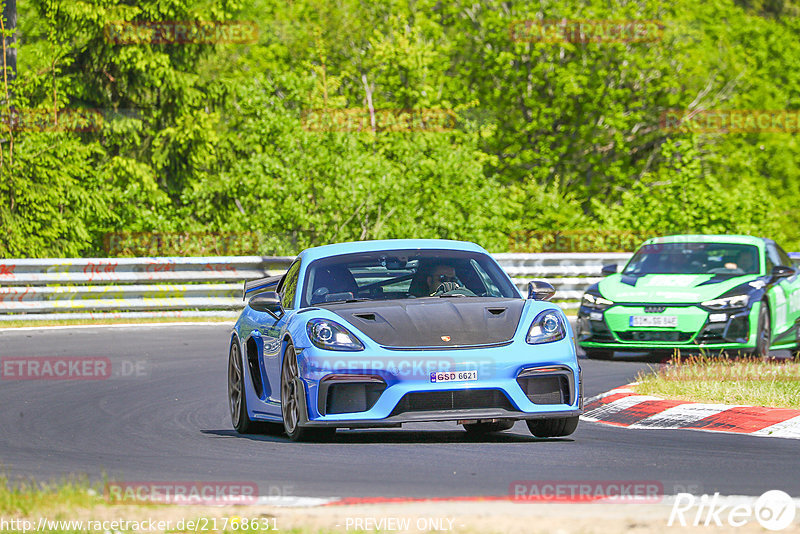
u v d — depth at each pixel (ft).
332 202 263.90
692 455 70.64
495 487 58.29
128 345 154.71
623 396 100.58
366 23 348.59
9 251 247.09
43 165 252.83
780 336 139.74
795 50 401.29
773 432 82.53
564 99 354.95
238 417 89.71
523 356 75.15
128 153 293.84
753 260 142.72
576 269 231.50
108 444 81.92
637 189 297.74
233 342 93.04
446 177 277.03
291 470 65.41
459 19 374.84
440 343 75.00
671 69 357.61
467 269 86.63
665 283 138.00
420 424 93.20
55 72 278.67
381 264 86.33
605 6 356.59
